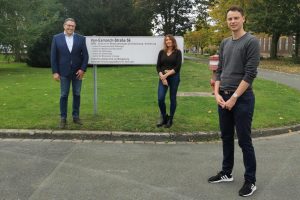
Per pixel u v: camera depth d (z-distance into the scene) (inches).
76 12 1197.1
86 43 343.6
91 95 476.7
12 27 984.3
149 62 343.9
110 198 187.6
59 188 199.3
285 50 2169.0
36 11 1076.5
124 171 225.5
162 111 318.0
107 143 285.4
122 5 1205.1
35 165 234.2
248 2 1553.9
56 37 312.3
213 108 394.6
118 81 650.8
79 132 297.4
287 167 237.1
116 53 344.5
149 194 192.9
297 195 194.1
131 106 400.5
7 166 231.9
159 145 282.7
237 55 191.6
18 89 534.9
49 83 617.6
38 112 365.7
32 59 1148.5
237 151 268.8
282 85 659.4
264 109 403.5
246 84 187.5
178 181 211.0
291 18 1419.8
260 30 1493.6
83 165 235.5
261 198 189.9
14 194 191.6
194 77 748.0
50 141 288.7
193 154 260.7
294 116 375.2
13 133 297.4
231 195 193.3
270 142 297.6
